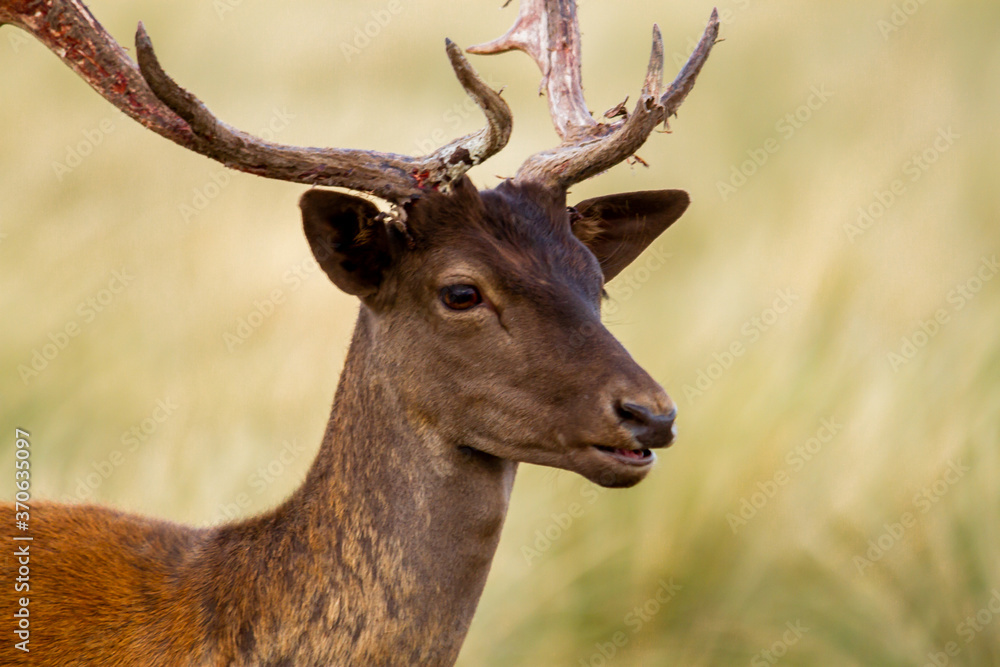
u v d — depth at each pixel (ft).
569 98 31.24
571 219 30.12
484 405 25.61
